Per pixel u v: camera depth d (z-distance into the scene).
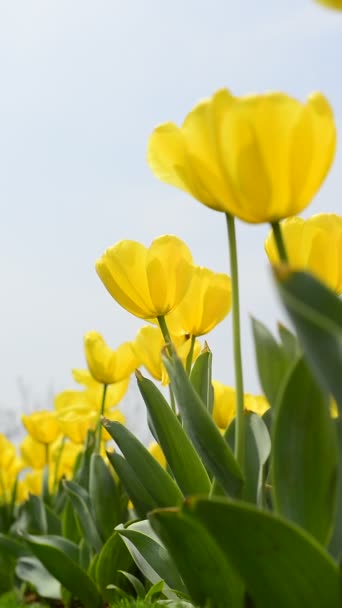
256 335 1.31
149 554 1.50
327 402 1.21
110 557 1.82
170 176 1.32
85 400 2.48
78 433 2.53
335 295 1.17
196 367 1.51
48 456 3.04
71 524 2.17
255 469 1.36
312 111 1.21
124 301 1.49
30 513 2.40
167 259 1.48
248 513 1.20
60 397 2.54
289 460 1.25
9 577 2.49
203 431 1.32
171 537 1.29
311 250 1.35
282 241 1.24
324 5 1.18
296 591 1.21
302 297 1.17
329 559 1.20
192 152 1.24
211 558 1.29
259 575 1.21
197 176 1.25
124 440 1.48
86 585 1.87
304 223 1.36
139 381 1.42
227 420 1.80
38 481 3.19
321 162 1.21
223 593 1.30
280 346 1.31
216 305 1.56
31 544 1.87
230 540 1.21
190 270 1.49
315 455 1.24
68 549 2.03
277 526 1.20
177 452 1.41
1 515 2.99
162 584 1.49
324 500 1.24
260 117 1.20
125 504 1.93
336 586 1.21
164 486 1.47
